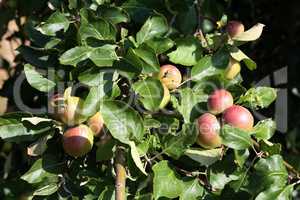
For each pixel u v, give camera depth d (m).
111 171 1.50
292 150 2.25
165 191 1.45
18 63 2.04
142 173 1.46
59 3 1.64
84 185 1.52
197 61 1.55
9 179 1.85
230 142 1.44
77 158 1.55
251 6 2.24
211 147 1.48
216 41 1.60
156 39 1.50
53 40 1.59
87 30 1.48
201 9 1.71
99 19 1.48
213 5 1.74
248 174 1.47
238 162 1.46
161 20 1.51
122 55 1.48
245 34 1.58
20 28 2.06
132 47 1.48
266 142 1.49
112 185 1.48
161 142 1.48
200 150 1.49
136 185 1.49
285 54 2.37
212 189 1.50
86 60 1.49
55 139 1.56
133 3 1.60
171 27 1.63
